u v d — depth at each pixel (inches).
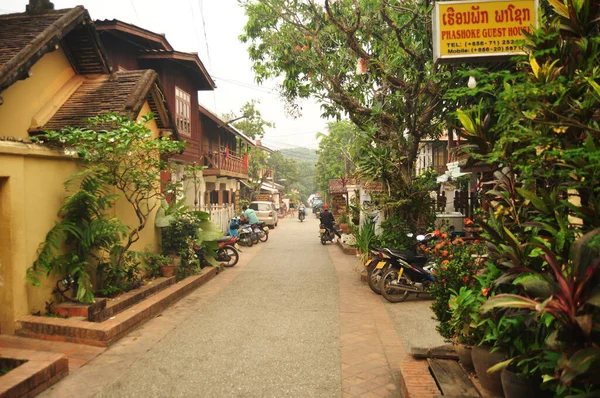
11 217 237.5
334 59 486.9
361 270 497.7
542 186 171.0
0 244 238.1
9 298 238.8
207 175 874.1
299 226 1325.0
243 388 183.9
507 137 137.6
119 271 310.5
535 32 150.8
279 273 483.8
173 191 422.9
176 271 394.9
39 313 252.8
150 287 334.3
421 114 420.2
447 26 212.2
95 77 399.9
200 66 721.6
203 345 238.7
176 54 660.1
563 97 126.5
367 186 521.7
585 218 121.1
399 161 423.5
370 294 372.2
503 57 210.1
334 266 536.1
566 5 145.7
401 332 265.7
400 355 224.5
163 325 277.7
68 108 355.9
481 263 237.0
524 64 165.2
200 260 469.1
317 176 2091.5
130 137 292.4
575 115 126.4
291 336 255.4
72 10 349.1
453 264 226.7
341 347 236.7
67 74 386.6
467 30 211.6
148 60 670.5
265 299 354.0
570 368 95.4
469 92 166.9
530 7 209.5
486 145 165.6
